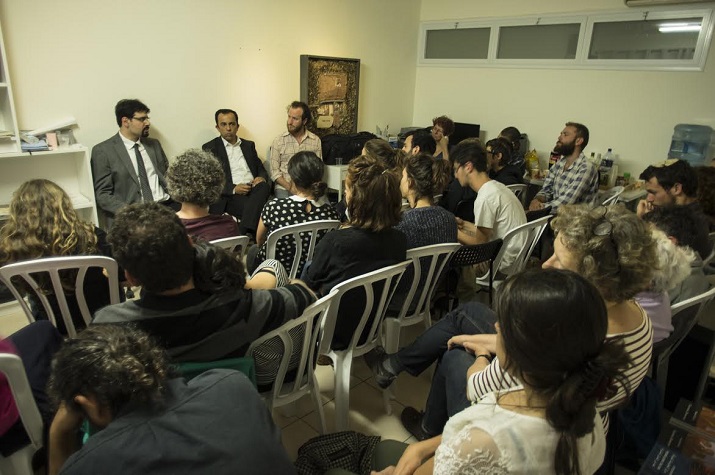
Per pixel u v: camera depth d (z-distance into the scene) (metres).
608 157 4.48
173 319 1.07
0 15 2.85
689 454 1.39
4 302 2.78
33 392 1.28
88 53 3.27
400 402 2.11
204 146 4.02
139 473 0.72
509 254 2.62
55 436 0.96
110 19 3.31
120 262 1.03
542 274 0.75
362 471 1.53
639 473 1.33
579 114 4.68
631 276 1.04
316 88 4.72
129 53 3.46
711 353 1.81
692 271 1.72
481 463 0.74
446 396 1.54
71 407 0.82
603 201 3.79
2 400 1.17
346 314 1.74
